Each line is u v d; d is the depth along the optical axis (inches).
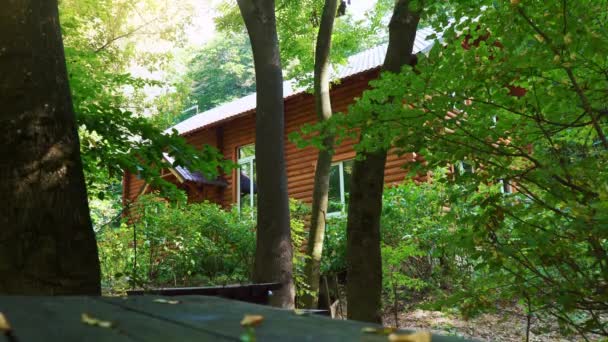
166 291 116.0
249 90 1520.7
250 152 591.2
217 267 384.2
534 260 116.0
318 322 40.0
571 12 103.8
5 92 118.6
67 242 116.0
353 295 166.2
